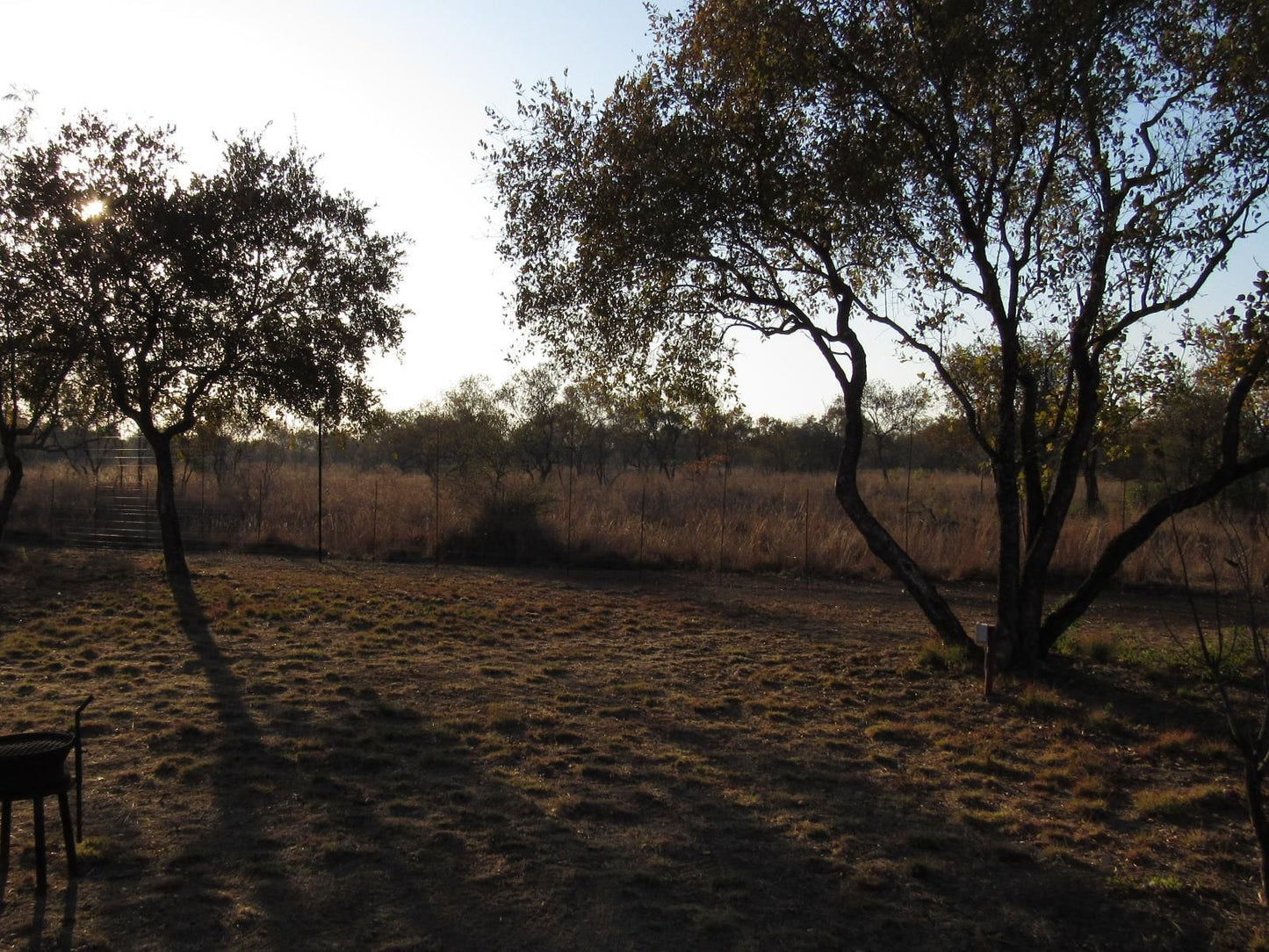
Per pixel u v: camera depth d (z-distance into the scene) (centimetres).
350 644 1161
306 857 554
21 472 1678
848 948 469
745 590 1691
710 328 1153
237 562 1938
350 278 1609
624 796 670
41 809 497
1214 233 895
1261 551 1670
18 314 1462
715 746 793
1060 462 1045
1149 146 932
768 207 1034
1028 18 885
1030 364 1091
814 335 1101
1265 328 776
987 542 1875
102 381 1634
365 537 2111
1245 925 498
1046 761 759
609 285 1105
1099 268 968
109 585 1571
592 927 481
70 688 934
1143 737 820
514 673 1034
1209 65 892
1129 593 1666
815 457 4966
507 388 3450
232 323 1553
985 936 482
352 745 764
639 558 1947
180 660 1056
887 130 973
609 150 1041
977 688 982
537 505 2133
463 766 725
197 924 473
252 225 1527
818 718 885
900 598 1630
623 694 955
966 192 1004
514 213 1115
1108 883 543
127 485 2644
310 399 1602
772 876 548
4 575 1659
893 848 588
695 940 471
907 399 4741
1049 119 988
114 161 1468
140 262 1464
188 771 690
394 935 468
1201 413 1137
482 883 527
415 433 3384
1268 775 719
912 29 945
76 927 466
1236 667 1026
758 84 973
